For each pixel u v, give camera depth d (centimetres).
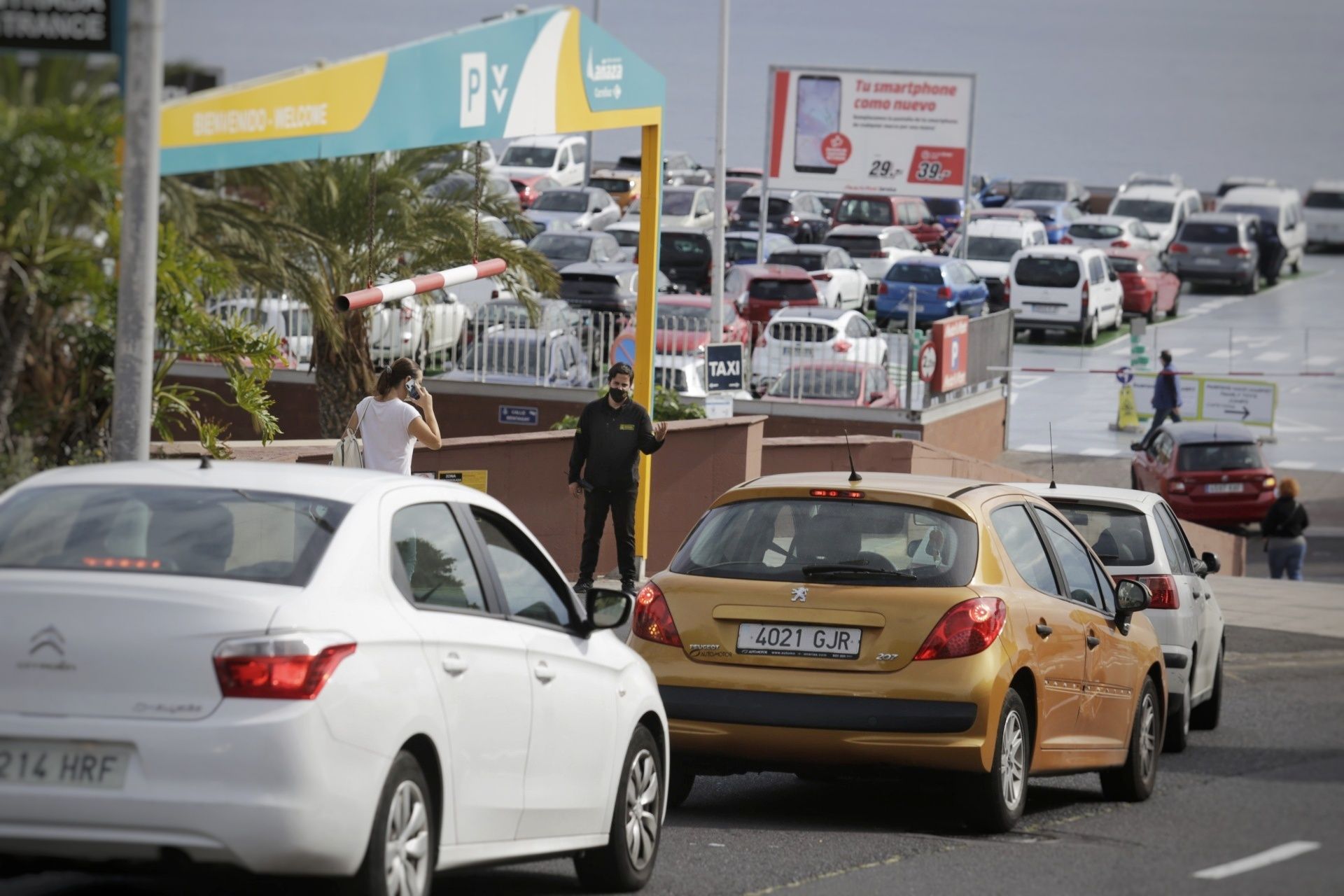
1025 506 3209
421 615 2016
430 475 5350
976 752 2773
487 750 2089
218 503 2012
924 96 17125
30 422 2994
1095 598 3416
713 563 2977
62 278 2864
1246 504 10944
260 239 3469
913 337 10375
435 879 2517
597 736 2358
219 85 2992
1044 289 16675
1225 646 5656
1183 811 3206
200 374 8269
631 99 4938
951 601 2827
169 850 1764
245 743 1761
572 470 5294
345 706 1827
